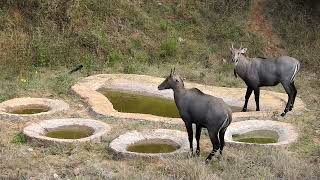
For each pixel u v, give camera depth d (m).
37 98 14.47
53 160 10.65
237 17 22.38
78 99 14.77
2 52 17.48
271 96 15.55
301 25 22.47
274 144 11.55
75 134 12.37
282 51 21.50
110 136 11.89
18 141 11.64
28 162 10.41
